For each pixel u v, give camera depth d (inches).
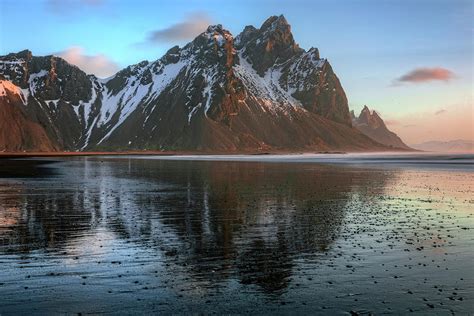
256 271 750.5
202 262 804.0
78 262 801.6
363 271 751.7
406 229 1132.5
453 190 2202.3
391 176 3272.6
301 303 611.5
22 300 618.8
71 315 570.9
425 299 626.8
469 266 784.3
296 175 3329.2
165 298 627.8
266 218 1293.1
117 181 2664.9
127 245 936.3
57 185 2356.1
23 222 1208.2
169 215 1339.8
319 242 970.7
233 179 2878.9
